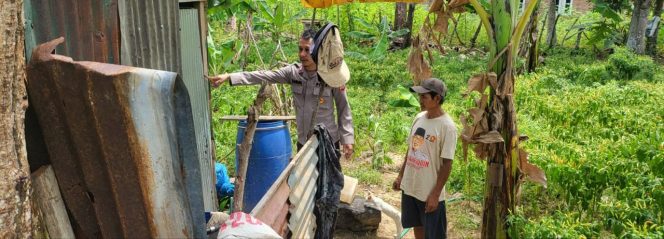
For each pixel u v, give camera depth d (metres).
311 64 4.74
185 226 2.00
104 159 1.96
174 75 1.88
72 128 1.98
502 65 3.97
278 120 4.73
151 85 1.85
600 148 6.05
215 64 9.21
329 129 4.92
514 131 4.05
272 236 2.41
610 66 13.73
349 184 5.52
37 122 2.13
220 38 15.30
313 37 4.73
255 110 3.17
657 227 4.06
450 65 15.56
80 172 2.08
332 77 4.63
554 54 19.23
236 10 8.70
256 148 4.59
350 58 15.46
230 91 9.80
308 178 3.91
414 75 4.62
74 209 2.13
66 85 1.92
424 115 4.39
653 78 13.39
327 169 4.35
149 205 1.97
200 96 4.75
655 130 6.79
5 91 1.87
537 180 4.18
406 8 20.19
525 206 6.14
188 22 4.45
